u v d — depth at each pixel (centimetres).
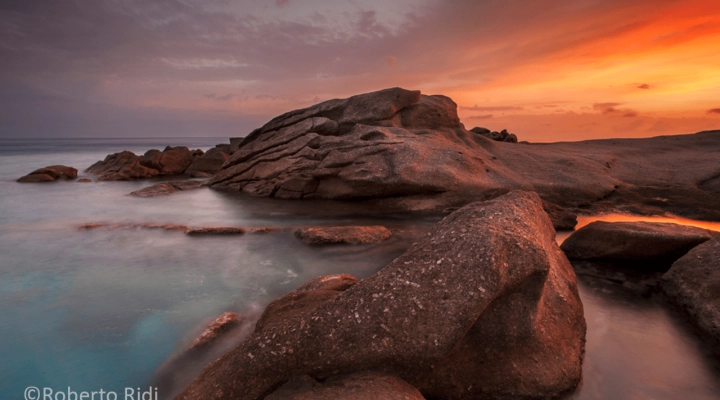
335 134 2158
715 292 636
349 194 1797
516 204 645
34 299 790
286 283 870
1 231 1325
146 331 661
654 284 823
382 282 459
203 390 404
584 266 931
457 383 434
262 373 405
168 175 3222
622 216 1497
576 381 477
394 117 2167
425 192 1631
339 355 408
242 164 2277
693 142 2848
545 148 2519
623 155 2455
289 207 1725
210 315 716
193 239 1215
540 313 508
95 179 2855
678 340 607
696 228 917
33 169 3738
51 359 586
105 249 1123
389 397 360
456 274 450
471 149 2072
